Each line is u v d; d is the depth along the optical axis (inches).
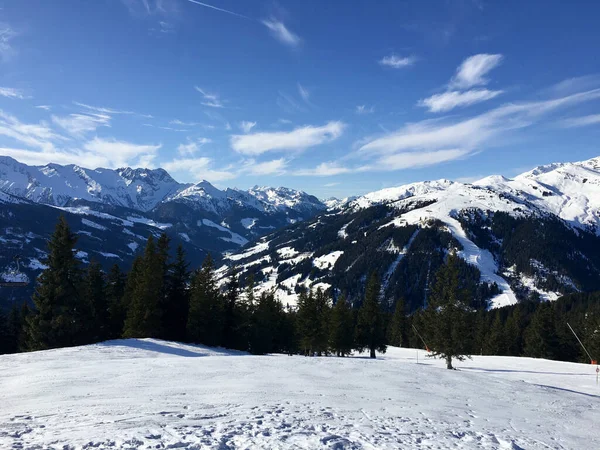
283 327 2623.0
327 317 2581.2
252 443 379.6
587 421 704.4
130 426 403.2
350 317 2504.9
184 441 365.7
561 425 639.8
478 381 1016.9
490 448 446.9
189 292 1991.9
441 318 1820.9
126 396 554.3
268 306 2409.0
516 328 3668.8
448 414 605.6
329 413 530.0
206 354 1368.1
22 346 1831.9
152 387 626.2
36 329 1529.3
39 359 954.1
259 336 2210.9
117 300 2007.9
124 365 856.9
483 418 609.9
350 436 431.2
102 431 381.1
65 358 981.8
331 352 2559.1
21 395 549.0
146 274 1699.1
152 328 1694.1
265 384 709.9
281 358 1128.8
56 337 1549.0
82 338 1679.4
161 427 406.0
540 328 3034.0
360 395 684.7
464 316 1787.6
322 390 698.2
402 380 901.8
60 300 1585.9
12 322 2343.8
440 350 1801.2
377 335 2610.7
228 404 538.0
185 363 925.8
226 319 2137.1
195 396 577.3
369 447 401.4
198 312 1819.6
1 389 591.5
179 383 671.8
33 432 374.0
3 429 381.1
